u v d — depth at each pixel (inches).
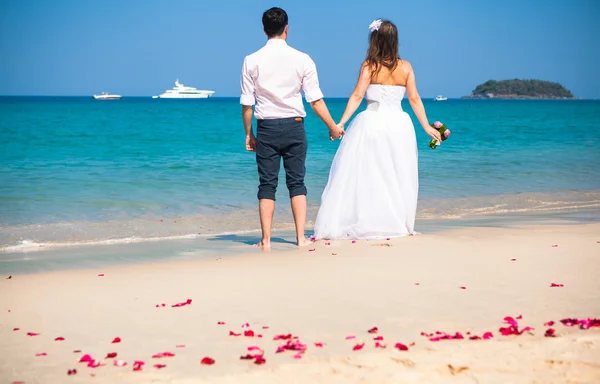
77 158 586.6
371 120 232.5
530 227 259.9
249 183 424.5
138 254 220.4
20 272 190.2
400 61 232.8
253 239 251.6
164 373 103.1
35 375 103.7
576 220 292.5
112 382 100.0
